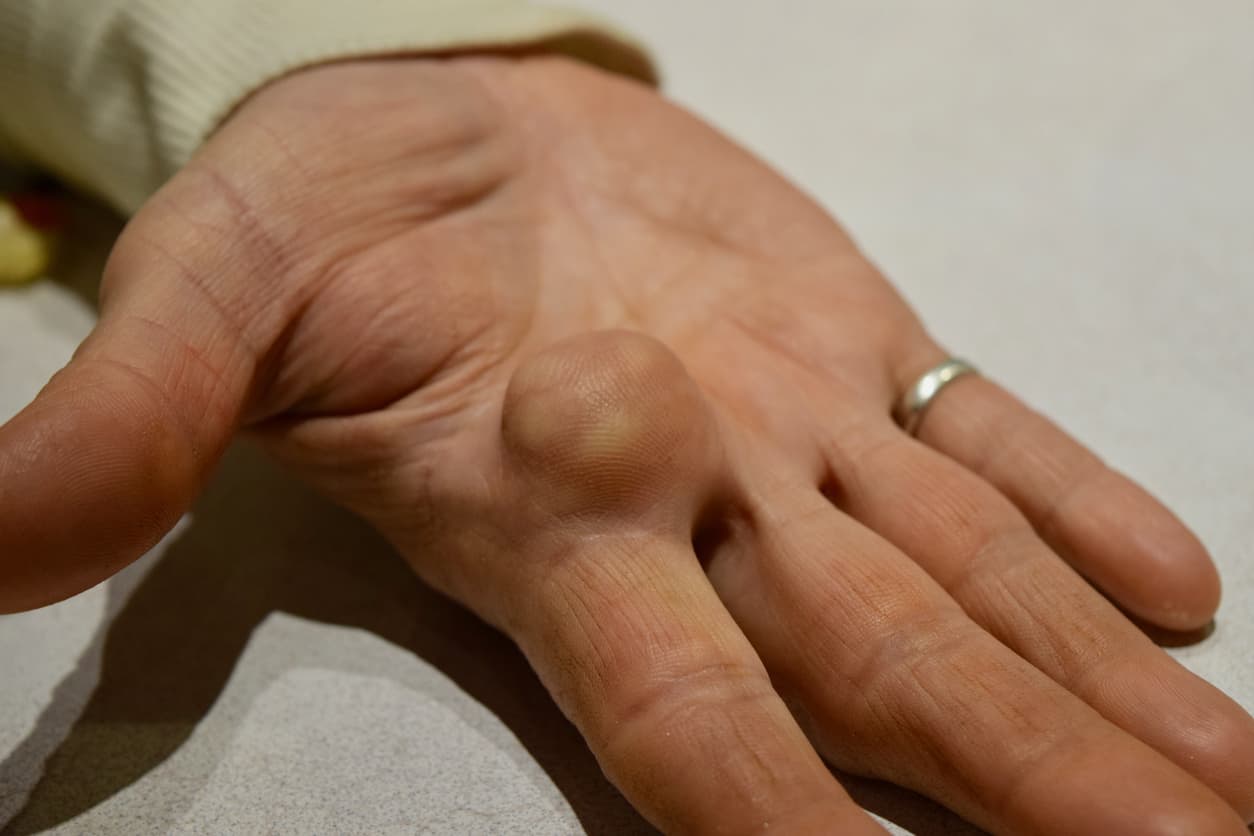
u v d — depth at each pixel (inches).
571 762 9.5
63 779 9.4
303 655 10.2
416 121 10.6
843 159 15.4
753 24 19.0
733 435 9.8
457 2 12.1
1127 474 11.1
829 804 8.0
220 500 11.4
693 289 11.1
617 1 19.8
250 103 10.9
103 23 11.4
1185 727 8.5
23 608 8.5
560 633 8.9
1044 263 13.3
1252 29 17.5
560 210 11.3
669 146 11.9
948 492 9.7
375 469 10.0
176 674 10.1
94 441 8.4
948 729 8.5
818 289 11.1
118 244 9.6
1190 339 12.3
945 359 10.9
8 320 12.8
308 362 9.9
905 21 18.8
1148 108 15.8
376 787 9.4
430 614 10.5
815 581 9.1
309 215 9.8
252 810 9.3
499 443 9.3
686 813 8.2
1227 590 10.2
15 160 13.9
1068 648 9.0
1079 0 18.9
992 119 16.0
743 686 8.5
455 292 10.2
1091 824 8.0
